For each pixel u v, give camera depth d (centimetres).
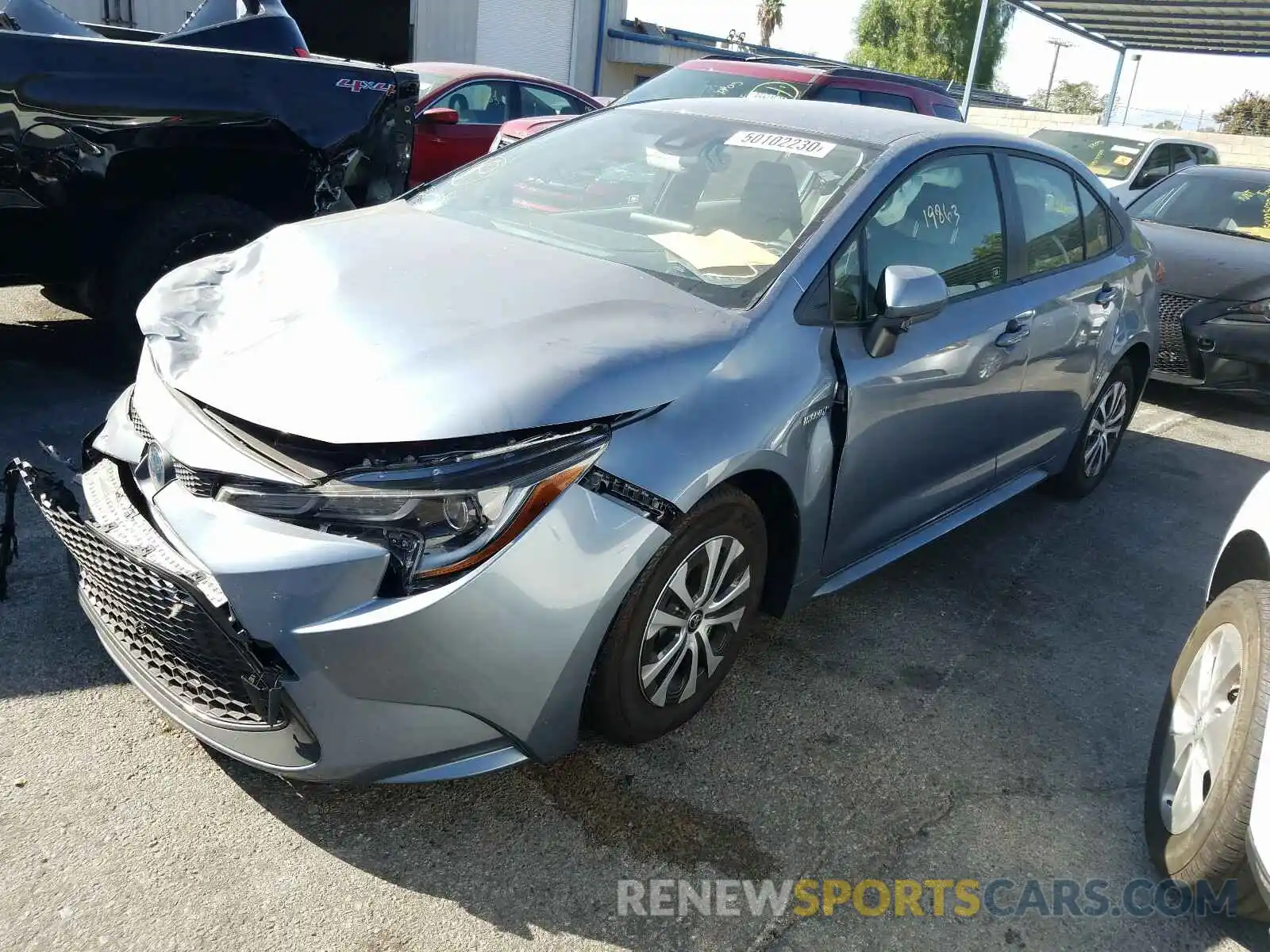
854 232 303
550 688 229
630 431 234
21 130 416
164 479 232
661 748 280
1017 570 420
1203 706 254
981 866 252
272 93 475
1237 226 745
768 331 272
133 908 212
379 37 1886
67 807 236
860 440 299
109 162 442
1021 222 389
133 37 576
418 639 210
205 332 256
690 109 379
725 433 248
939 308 296
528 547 217
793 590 300
